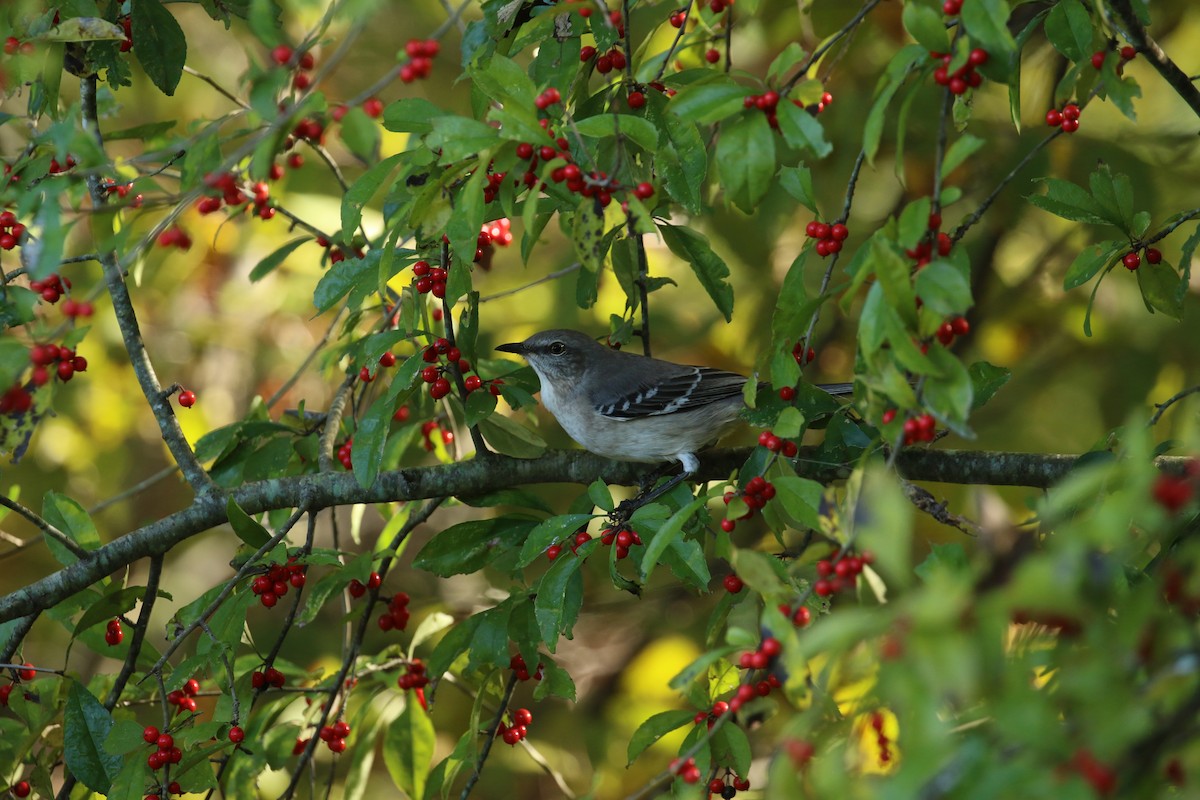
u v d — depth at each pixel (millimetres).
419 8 17438
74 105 7719
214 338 16266
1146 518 4984
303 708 12008
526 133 7801
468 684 11914
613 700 16172
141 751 8656
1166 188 14453
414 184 9703
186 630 9023
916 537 14820
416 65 7125
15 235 9125
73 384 15328
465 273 8883
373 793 15234
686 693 8336
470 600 14219
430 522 19500
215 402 16672
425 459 14594
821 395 9062
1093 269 9461
